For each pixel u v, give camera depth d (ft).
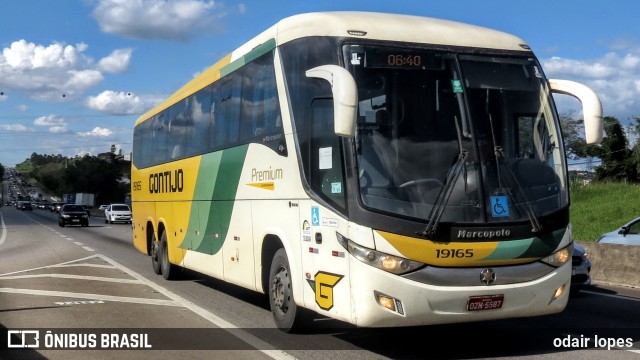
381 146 23.06
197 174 40.37
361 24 24.91
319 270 24.80
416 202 22.52
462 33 25.82
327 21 25.46
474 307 22.74
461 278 22.56
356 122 23.06
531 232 23.48
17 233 124.98
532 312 23.76
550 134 25.30
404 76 24.00
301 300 26.43
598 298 40.88
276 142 28.68
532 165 24.43
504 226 23.06
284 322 28.66
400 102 23.68
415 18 26.81
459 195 22.91
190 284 46.52
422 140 23.34
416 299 22.15
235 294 41.68
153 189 52.85
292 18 28.25
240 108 33.40
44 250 79.92
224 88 36.01
